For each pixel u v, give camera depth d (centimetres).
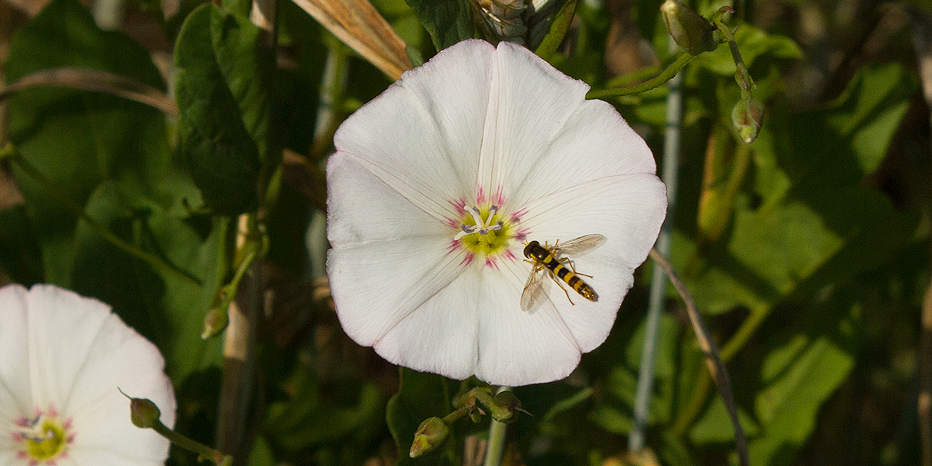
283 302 28
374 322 23
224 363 26
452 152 23
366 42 25
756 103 23
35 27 27
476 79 23
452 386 25
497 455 24
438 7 24
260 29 25
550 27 24
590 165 23
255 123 25
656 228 23
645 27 27
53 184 27
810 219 28
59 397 25
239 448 26
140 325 27
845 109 28
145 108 28
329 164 23
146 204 27
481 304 23
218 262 26
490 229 24
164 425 24
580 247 23
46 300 25
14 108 27
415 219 23
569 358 23
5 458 25
